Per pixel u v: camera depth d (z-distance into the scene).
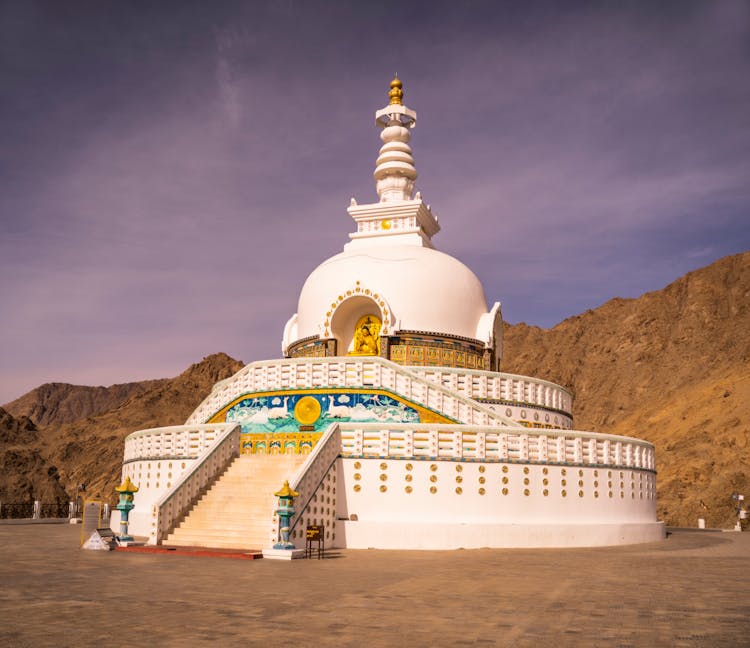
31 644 10.49
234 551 23.97
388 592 15.48
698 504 84.81
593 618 12.69
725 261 161.12
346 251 45.88
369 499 29.08
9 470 103.31
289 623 12.04
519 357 175.50
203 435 33.12
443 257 43.00
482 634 11.36
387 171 49.28
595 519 31.34
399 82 51.69
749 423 103.56
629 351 157.50
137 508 35.31
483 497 29.33
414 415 32.59
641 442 34.66
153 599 14.24
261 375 34.41
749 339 135.00
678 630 11.73
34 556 22.61
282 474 30.11
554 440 30.95
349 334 41.94
